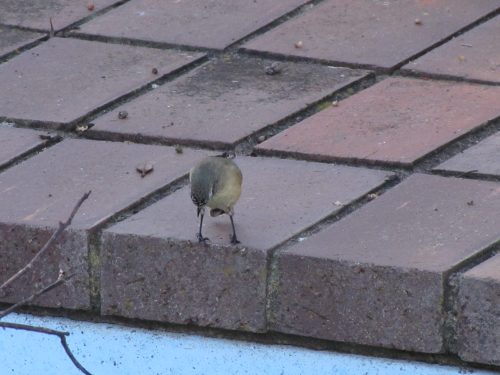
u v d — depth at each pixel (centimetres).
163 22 1356
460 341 828
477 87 1158
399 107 1121
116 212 935
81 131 1107
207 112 1128
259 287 866
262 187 977
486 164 997
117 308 909
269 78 1203
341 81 1184
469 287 816
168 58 1263
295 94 1159
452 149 1036
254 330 878
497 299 808
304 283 856
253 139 1073
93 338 934
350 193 962
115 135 1093
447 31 1289
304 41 1280
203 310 886
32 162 1045
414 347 838
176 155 1051
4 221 923
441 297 822
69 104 1160
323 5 1374
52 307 931
